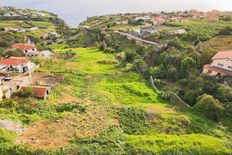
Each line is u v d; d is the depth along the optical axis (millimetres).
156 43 106938
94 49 125125
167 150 40500
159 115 49781
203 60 73312
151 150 40188
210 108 51719
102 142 41000
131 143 41344
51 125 45094
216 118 51000
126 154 39438
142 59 88688
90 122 46250
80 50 123562
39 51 112625
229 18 137750
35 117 47562
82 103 54219
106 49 116562
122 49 116000
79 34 176875
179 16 183250
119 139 42312
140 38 121375
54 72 79375
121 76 77812
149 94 62312
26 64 80062
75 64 91188
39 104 52469
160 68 76312
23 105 51188
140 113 50156
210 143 42562
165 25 142750
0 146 37656
